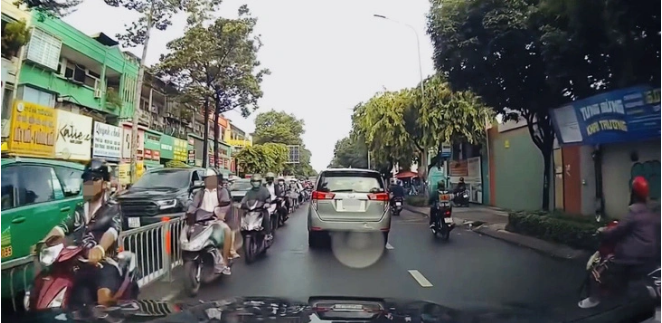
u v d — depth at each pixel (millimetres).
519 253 11258
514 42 12711
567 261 10094
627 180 14859
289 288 7656
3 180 6504
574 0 8812
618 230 6156
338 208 12000
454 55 13602
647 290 5773
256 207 10281
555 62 10883
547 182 16031
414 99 28422
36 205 6871
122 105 27375
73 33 22562
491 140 28984
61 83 22031
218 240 7691
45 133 19641
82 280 5301
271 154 62125
